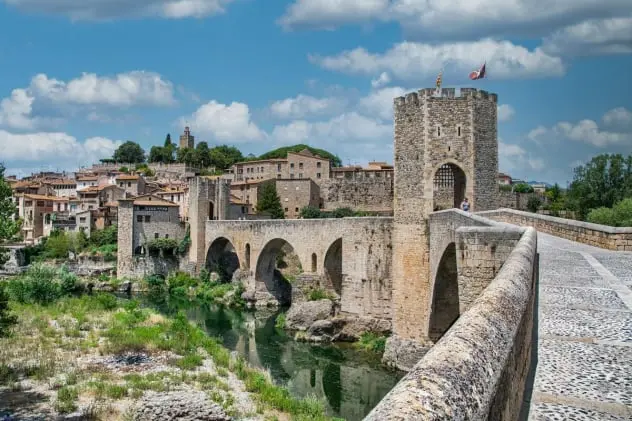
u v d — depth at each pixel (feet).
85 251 443.73
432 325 160.45
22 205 517.96
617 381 31.89
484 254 96.02
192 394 106.01
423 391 16.66
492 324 25.99
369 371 176.14
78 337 168.14
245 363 152.76
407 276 171.22
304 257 270.46
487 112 168.35
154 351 152.97
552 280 67.87
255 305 307.17
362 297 214.28
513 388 26.48
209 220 377.30
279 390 125.90
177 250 400.26
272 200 462.19
